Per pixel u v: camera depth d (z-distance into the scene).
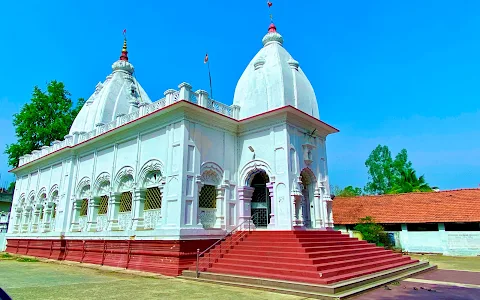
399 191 33.91
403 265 13.77
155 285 10.18
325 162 17.70
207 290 9.42
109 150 17.86
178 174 13.48
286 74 17.02
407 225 23.45
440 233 22.09
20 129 28.59
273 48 18.34
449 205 22.86
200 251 13.22
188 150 13.88
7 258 19.88
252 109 16.64
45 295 8.44
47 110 29.34
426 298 8.68
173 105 13.81
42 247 20.67
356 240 15.16
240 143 16.58
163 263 12.88
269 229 14.43
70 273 13.03
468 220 20.95
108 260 15.50
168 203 13.63
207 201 14.87
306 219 16.16
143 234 14.12
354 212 26.03
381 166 41.53
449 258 19.81
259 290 9.57
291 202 14.06
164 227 13.47
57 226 19.81
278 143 15.04
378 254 14.19
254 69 17.95
